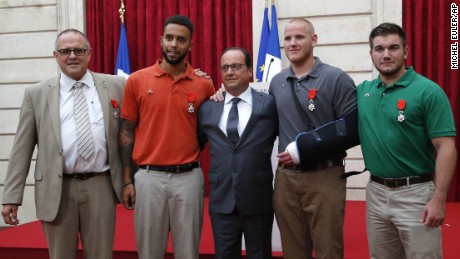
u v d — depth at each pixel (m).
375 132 2.49
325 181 2.66
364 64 5.68
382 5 5.59
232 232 2.81
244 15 6.00
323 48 5.77
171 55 2.81
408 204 2.42
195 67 6.14
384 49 2.45
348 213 4.93
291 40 2.72
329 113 2.69
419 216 2.40
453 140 2.39
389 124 2.45
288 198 2.75
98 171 2.86
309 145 2.57
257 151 2.79
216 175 2.82
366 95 2.58
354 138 2.61
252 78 5.91
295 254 2.81
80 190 2.82
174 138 2.83
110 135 2.90
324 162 2.67
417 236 2.40
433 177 2.51
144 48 6.26
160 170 2.83
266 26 5.63
